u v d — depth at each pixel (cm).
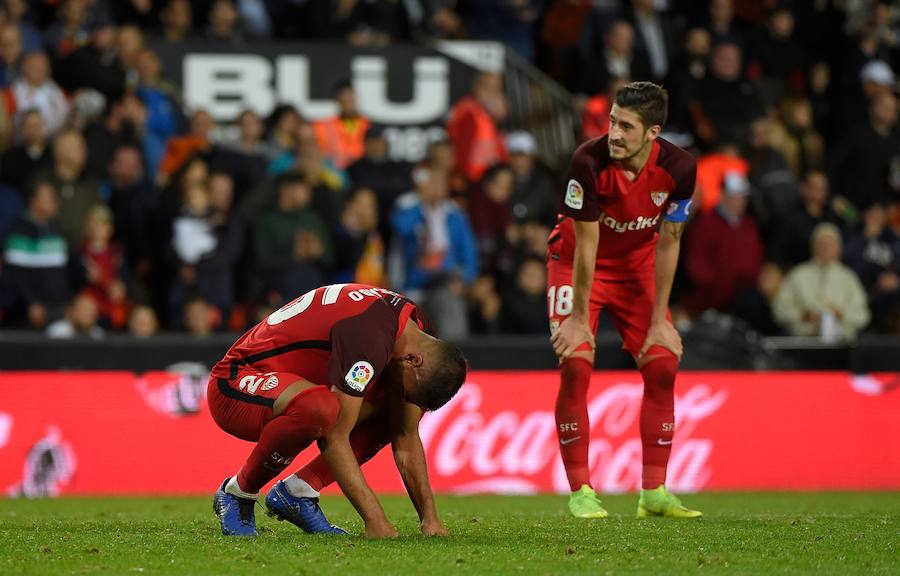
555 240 2291
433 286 3891
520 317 3956
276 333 1794
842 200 4888
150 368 3322
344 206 4050
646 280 2278
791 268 4481
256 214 3950
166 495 3212
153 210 3944
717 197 4481
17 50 4150
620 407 3494
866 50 5388
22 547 1761
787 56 5291
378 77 4581
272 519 2147
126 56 4231
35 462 3216
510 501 2972
